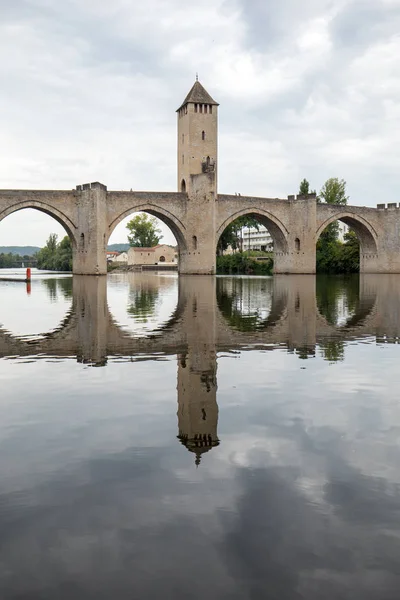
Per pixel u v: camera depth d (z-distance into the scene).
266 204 84.62
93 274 71.25
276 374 12.85
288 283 61.97
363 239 98.56
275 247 91.25
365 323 22.97
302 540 5.57
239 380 12.23
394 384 11.88
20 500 6.46
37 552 5.41
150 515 6.09
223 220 80.69
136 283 61.56
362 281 67.06
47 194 70.06
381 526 5.84
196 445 8.17
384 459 7.63
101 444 8.25
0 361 14.44
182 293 43.50
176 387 11.60
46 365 13.92
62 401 10.56
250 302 34.50
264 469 7.30
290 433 8.69
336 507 6.25
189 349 16.33
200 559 5.25
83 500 6.45
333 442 8.29
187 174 84.69
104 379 12.35
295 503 6.34
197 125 84.31
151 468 7.35
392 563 5.20
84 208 70.94
